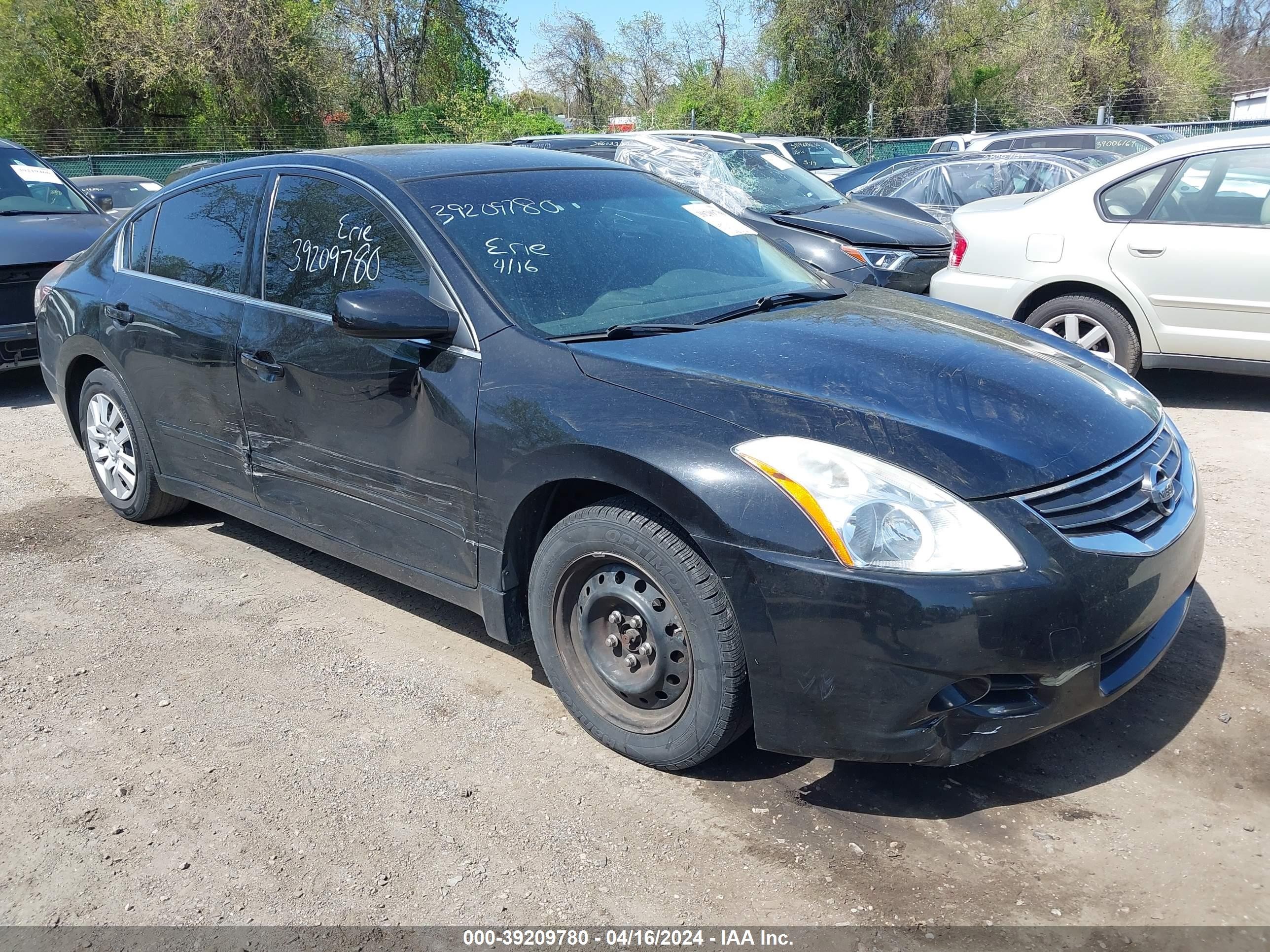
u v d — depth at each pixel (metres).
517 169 3.91
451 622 3.92
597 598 2.97
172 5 29.45
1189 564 2.88
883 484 2.52
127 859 2.67
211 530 4.88
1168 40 35.66
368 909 2.47
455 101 31.69
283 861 2.64
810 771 2.93
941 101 31.09
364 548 3.66
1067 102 32.41
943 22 30.42
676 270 3.66
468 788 2.91
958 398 2.82
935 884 2.48
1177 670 3.39
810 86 30.23
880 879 2.50
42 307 5.12
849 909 2.41
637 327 3.22
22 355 7.35
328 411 3.58
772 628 2.56
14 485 5.59
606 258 3.57
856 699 2.53
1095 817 2.70
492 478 3.07
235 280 4.02
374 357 3.39
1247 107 28.84
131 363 4.48
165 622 3.96
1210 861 2.52
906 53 29.92
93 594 4.22
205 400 4.13
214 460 4.23
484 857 2.63
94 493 5.43
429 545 3.38
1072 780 2.85
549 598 3.07
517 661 3.62
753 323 3.33
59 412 7.20
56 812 2.86
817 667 2.54
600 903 2.46
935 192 10.45
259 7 28.69
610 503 2.88
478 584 3.25
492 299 3.23
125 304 4.48
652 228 3.84
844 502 2.51
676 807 2.80
